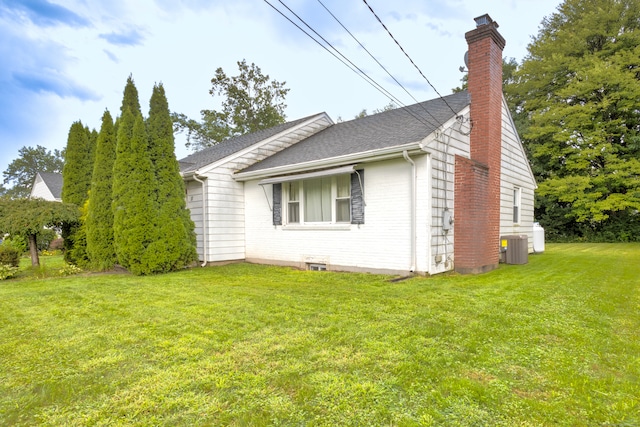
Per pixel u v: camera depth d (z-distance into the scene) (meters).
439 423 1.96
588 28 17.52
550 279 6.33
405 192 7.02
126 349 3.13
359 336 3.32
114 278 7.44
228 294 5.39
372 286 5.92
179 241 8.41
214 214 9.45
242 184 10.16
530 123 20.23
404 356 2.84
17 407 2.20
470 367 2.65
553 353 2.90
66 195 10.25
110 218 8.67
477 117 8.10
